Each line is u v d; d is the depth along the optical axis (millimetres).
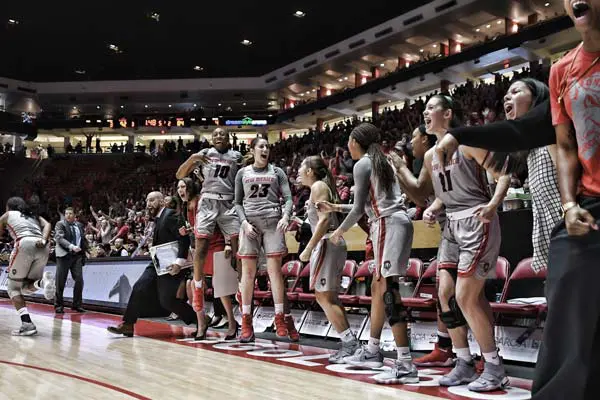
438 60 20406
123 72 29688
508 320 4457
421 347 4645
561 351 1469
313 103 27172
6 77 30000
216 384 3494
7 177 30062
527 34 17203
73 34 24781
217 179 5832
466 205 3254
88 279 10070
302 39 25062
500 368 3225
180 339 5867
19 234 6438
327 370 3943
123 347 5262
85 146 35312
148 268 6273
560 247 1541
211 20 23250
